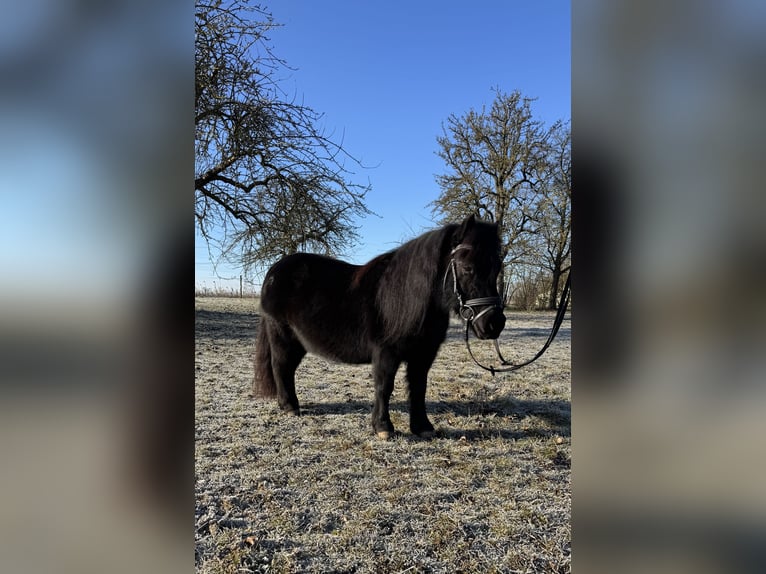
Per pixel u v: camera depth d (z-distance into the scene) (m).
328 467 3.35
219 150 8.55
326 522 2.60
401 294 3.71
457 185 20.95
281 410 4.70
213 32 7.63
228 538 2.40
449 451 3.69
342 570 2.19
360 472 3.27
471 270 3.35
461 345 9.98
